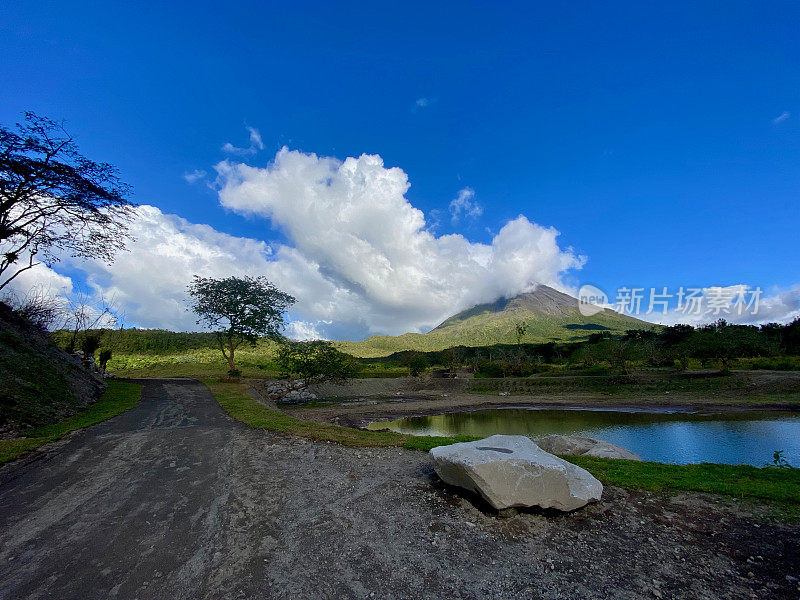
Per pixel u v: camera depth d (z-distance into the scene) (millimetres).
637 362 64938
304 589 4152
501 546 5195
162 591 4059
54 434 11258
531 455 6648
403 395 53562
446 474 7039
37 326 20391
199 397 21609
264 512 6199
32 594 3971
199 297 32375
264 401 24266
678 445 21078
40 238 18969
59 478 7746
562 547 5180
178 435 11859
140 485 7371
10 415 11430
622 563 4770
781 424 26547
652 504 6602
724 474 8211
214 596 3992
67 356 21438
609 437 23797
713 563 4742
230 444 10883
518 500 6066
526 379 58562
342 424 29078
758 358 57250
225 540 5230
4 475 7883
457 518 6043
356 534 5480
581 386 51438
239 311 32812
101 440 11000
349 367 37375
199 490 7152
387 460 9414
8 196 16234
